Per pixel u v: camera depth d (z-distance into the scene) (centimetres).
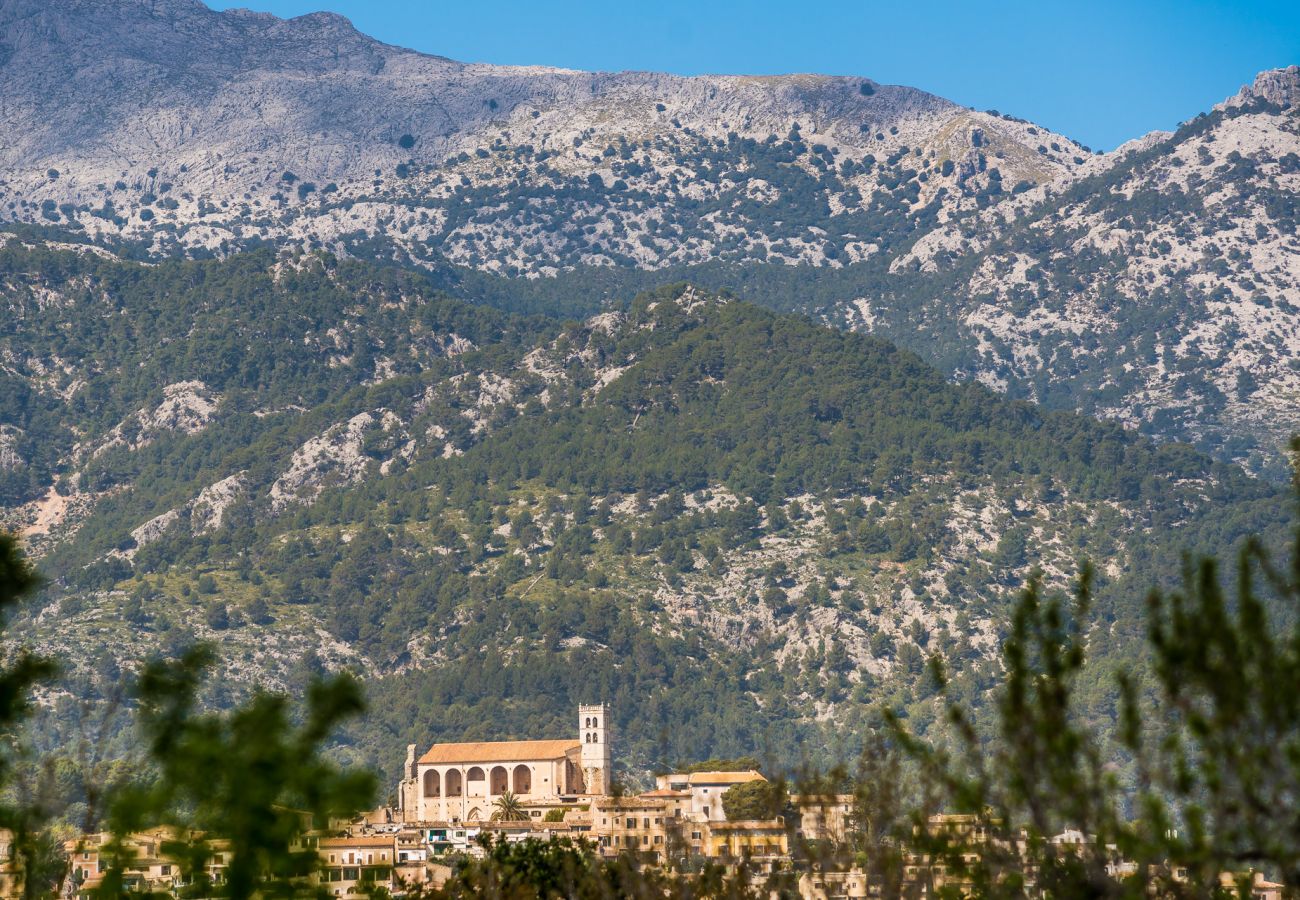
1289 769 9356
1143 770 9781
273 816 9869
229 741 10019
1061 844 10088
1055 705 10156
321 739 10156
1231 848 9438
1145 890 9669
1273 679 9475
